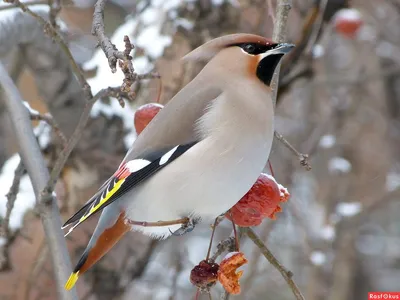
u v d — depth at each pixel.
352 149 15.20
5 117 11.85
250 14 10.17
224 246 7.06
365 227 16.89
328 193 14.16
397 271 16.36
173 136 7.07
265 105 7.14
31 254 9.84
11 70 10.91
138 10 10.54
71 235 9.85
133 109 10.16
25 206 9.84
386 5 15.30
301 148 14.53
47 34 7.39
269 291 15.43
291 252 15.66
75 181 10.05
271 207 6.98
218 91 7.19
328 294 13.85
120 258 10.15
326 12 10.77
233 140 6.90
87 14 13.48
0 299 9.82
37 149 8.32
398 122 15.67
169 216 7.06
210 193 6.91
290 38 10.52
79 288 10.04
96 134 10.07
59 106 10.16
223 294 6.96
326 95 15.14
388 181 14.52
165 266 14.58
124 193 7.01
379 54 15.32
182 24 10.02
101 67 10.22
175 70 9.93
